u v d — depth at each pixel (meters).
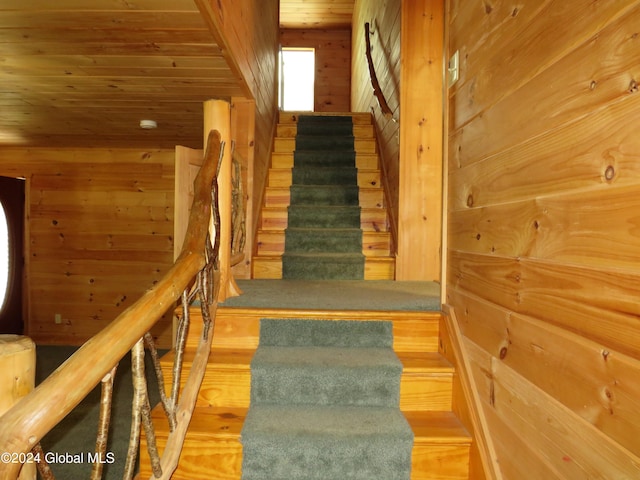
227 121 1.98
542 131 1.06
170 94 2.58
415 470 1.45
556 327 1.00
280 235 3.31
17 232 4.29
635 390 0.74
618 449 0.78
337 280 2.96
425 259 2.97
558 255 0.99
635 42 0.74
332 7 6.15
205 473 1.45
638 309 0.74
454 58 1.77
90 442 2.16
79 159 4.37
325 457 1.43
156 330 4.26
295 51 6.84
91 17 1.59
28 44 1.85
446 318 1.80
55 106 2.84
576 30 0.92
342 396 1.68
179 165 2.03
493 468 1.30
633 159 0.75
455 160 1.76
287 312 1.92
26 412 0.66
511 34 1.24
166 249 4.39
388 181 3.54
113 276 4.39
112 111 2.95
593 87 0.86
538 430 1.07
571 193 0.94
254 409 1.63
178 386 1.27
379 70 4.15
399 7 3.12
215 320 1.86
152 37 1.77
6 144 4.21
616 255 0.79
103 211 4.38
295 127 4.50
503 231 1.29
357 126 4.50
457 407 1.61
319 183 3.88
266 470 1.44
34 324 4.36
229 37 1.93
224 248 2.07
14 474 0.63
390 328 1.92
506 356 1.26
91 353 0.79
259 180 3.42
